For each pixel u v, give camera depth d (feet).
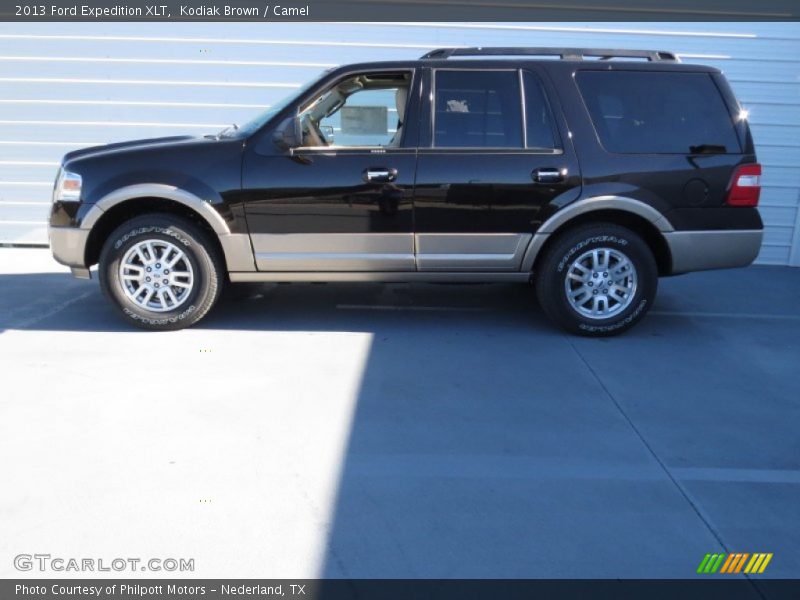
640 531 10.02
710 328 19.01
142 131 27.02
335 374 15.28
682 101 17.17
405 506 10.49
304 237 17.03
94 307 19.86
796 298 22.25
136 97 26.71
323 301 20.79
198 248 17.19
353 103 17.26
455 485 11.07
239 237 16.98
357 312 19.77
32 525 9.85
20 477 10.97
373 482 11.10
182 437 12.32
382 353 16.60
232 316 19.24
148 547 9.46
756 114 26.35
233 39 26.22
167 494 10.61
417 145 16.92
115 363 15.62
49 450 11.78
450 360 16.25
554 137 16.93
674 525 10.19
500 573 9.12
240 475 11.18
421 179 16.80
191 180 16.65
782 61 25.76
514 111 17.01
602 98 17.12
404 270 17.44
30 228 27.66
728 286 23.62
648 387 14.98
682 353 17.04
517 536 9.85
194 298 17.52
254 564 9.20
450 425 13.07
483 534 9.87
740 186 17.08
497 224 17.06
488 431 12.88
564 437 12.73
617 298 17.69
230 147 16.85
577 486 11.12
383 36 26.23
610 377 15.47
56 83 26.48
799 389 15.03
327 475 11.26
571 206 16.90
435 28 26.14
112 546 9.48
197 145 16.99
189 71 26.50
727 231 17.29
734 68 26.00
